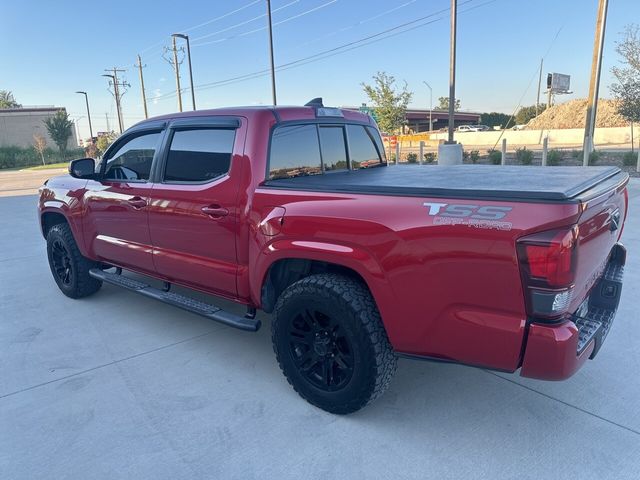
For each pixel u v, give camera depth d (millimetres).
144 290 4258
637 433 2801
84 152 59719
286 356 3150
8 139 65562
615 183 2807
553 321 2232
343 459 2646
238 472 2570
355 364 2799
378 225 2578
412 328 2574
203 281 3727
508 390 3297
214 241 3529
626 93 18938
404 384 3404
